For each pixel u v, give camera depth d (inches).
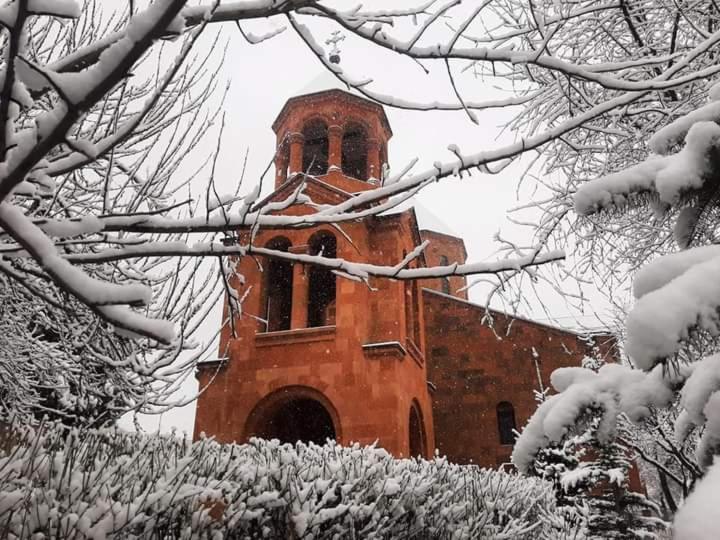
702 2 244.1
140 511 137.3
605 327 363.3
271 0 136.3
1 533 123.2
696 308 83.0
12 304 250.8
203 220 148.5
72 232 122.9
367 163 679.1
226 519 165.0
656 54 270.1
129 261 249.3
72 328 246.5
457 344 755.4
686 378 109.8
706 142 98.1
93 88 80.7
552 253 170.2
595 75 161.5
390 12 156.4
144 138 221.0
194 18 134.6
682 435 120.7
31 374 303.9
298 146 666.8
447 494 243.4
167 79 103.7
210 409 545.0
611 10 262.1
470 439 701.3
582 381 124.7
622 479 512.7
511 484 316.5
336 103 685.3
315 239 623.2
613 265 301.9
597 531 530.3
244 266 607.5
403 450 511.5
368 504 212.8
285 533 186.2
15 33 78.9
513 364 727.7
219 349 567.2
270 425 577.9
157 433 211.2
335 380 531.8
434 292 792.3
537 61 157.6
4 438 157.9
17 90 86.9
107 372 254.2
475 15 154.0
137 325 90.4
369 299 589.9
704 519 55.8
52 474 144.3
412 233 700.0
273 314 668.1
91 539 128.3
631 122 280.1
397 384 526.3
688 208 107.7
